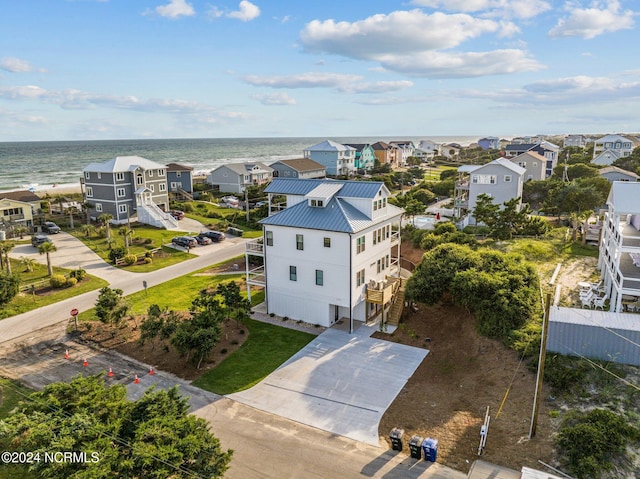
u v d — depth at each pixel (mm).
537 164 74688
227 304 29109
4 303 31391
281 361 25219
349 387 22516
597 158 92125
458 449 17469
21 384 23016
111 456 13219
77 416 14445
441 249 29906
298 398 21688
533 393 19453
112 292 28438
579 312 21875
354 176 106938
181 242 50250
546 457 16094
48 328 29625
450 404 20500
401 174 101375
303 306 30406
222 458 14422
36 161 180625
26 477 16234
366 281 30375
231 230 58406
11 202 54219
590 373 19469
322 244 28719
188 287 37656
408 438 18438
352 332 28672
